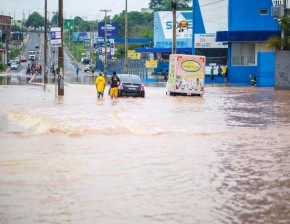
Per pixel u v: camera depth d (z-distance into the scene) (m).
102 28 101.31
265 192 10.30
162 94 43.88
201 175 11.88
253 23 63.12
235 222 8.35
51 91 47.03
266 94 42.00
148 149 15.44
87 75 101.44
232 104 32.25
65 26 100.44
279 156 14.34
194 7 70.00
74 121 22.36
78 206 9.28
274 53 50.69
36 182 11.12
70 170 12.38
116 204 9.42
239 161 13.59
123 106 30.59
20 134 18.67
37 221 8.41
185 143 16.64
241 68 63.28
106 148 15.59
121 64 98.50
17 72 111.56
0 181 11.20
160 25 94.94
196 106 30.75
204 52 72.50
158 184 10.98
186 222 8.36
